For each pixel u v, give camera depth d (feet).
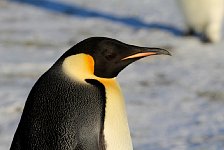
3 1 167.32
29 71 94.73
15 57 103.50
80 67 29.50
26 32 125.70
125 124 29.96
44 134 28.32
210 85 90.12
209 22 122.72
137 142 64.28
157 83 91.09
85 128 28.37
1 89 83.05
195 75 96.17
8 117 71.36
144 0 172.24
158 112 75.97
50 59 103.14
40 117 28.55
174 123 71.41
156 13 152.35
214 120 72.43
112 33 128.77
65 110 28.48
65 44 115.85
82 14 151.64
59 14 150.61
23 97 79.00
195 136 65.92
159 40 123.24
